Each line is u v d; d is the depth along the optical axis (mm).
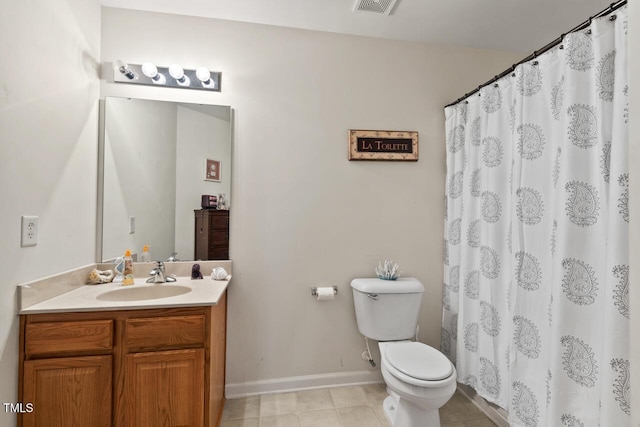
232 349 1930
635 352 800
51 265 1387
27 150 1230
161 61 1860
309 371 2010
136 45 1835
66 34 1475
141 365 1321
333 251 2043
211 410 1418
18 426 1224
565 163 1232
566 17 1877
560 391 1217
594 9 1794
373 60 2104
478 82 2232
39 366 1241
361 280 1967
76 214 1571
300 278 2006
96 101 1759
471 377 1847
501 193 1674
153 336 1337
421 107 2160
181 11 1848
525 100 1478
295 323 1999
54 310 1250
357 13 1848
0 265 1121
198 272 1826
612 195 1052
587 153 1195
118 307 1301
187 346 1372
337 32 2055
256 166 1968
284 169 1994
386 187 2113
